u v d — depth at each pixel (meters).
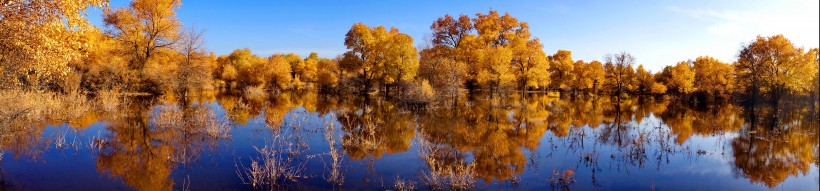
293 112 20.64
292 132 13.30
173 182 7.31
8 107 12.02
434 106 23.45
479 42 35.47
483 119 18.48
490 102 27.45
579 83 51.38
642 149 11.19
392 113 20.66
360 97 35.62
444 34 38.62
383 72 37.91
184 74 28.69
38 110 13.61
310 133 13.24
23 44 8.63
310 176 7.86
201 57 31.14
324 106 25.20
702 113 23.98
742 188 7.82
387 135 13.34
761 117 21.14
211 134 11.93
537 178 8.20
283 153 9.88
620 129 16.08
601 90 58.84
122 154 9.44
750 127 16.77
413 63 37.78
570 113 22.75
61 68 9.49
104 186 7.01
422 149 10.07
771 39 29.16
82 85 24.30
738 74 32.31
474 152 10.80
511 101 29.16
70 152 9.41
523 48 36.34
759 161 10.06
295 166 8.61
